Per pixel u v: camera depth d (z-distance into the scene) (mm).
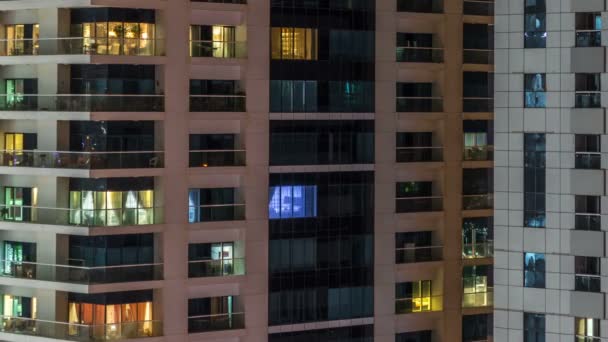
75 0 85312
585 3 78812
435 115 96375
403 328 96188
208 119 88125
